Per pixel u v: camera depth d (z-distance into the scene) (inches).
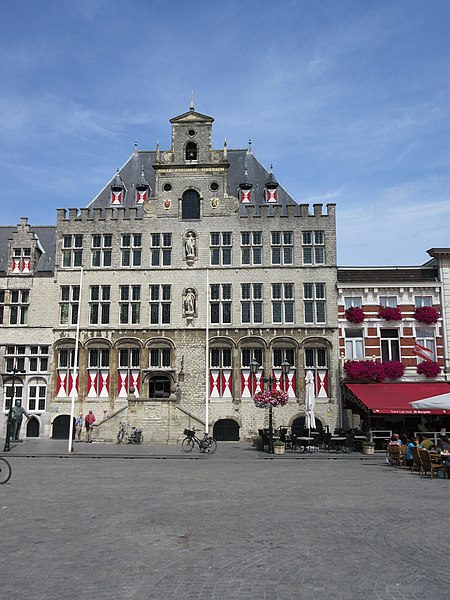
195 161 1895.9
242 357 1787.6
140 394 1774.1
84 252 1865.2
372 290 1779.0
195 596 339.9
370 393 1594.5
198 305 1809.8
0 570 391.2
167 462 1157.1
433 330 1747.0
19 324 1838.1
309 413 1510.8
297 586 357.4
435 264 1809.8
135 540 473.7
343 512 600.1
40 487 775.7
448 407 1222.3
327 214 1846.7
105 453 1305.4
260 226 1851.6
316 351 1774.1
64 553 433.4
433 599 335.0
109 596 339.9
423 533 502.0
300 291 1807.3
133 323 1815.9
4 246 1995.6
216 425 1752.0
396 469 1053.8
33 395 1802.4
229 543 463.8
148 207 1881.2
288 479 887.1
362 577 375.2
